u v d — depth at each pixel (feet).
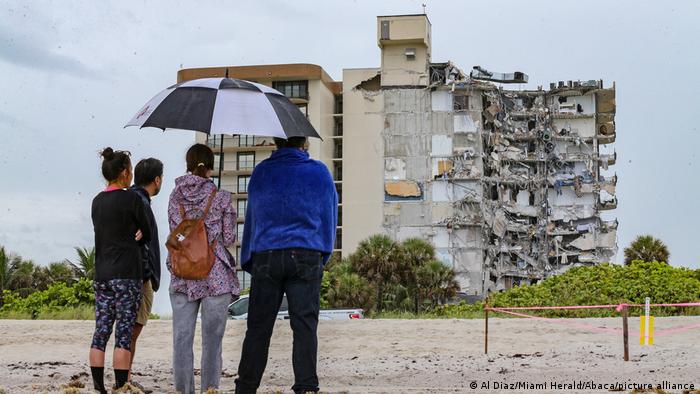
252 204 24.22
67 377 34.76
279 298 23.98
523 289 109.29
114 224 26.05
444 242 262.88
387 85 272.31
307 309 23.70
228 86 25.55
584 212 279.08
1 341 54.29
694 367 37.22
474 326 60.39
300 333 23.65
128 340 26.22
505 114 281.33
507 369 37.83
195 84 25.73
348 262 192.03
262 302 23.79
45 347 51.44
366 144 271.49
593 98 283.59
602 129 285.23
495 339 53.62
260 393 26.78
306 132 25.32
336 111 283.59
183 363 25.35
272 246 23.59
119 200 26.07
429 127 269.64
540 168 281.33
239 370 24.02
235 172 265.34
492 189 274.98
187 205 25.54
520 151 282.36
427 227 264.72
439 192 266.57
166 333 57.98
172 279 25.58
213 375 25.44
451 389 30.48
